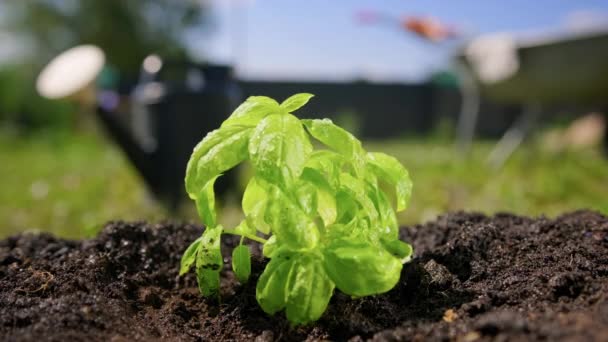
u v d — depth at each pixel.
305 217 0.28
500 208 0.98
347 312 0.34
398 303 0.36
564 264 0.37
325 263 0.30
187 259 0.35
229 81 1.06
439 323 0.30
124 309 0.35
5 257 0.43
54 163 2.17
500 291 0.35
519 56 1.36
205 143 0.30
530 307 0.32
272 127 0.29
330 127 0.30
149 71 1.04
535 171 1.45
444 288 0.37
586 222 0.44
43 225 0.99
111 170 1.79
